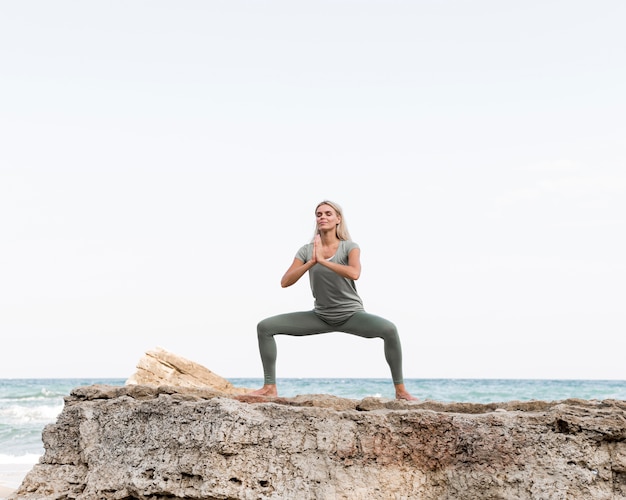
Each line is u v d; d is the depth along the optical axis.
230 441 5.06
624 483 4.86
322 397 5.84
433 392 44.00
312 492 5.02
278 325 6.32
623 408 5.22
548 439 4.95
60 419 6.53
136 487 5.46
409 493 5.09
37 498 5.96
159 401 5.69
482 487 4.96
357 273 6.03
